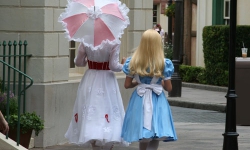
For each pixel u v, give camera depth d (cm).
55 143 1541
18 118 1225
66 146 1534
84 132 1266
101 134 1263
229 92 1400
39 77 1495
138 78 1226
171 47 4122
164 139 1209
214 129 2003
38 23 1491
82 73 1680
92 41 1275
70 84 1578
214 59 3422
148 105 1207
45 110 1495
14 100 1420
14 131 1361
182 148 1577
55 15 1523
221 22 3716
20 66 1475
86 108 1280
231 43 1390
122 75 1858
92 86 1286
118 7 1292
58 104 1541
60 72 1550
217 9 3706
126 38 1850
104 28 1274
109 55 1284
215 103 2738
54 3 1517
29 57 1498
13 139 1366
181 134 1848
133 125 1206
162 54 1218
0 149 1209
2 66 1514
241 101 2152
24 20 1502
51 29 1512
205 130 1967
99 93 1283
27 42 1500
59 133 1554
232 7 1380
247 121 2153
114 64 1280
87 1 1291
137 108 1211
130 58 1237
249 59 2144
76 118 1303
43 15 1486
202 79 3578
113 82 1301
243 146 1623
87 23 1274
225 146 1397
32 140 1495
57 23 1530
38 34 1494
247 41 3344
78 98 1300
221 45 3356
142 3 1873
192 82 3706
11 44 1451
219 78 3412
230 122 1398
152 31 1220
